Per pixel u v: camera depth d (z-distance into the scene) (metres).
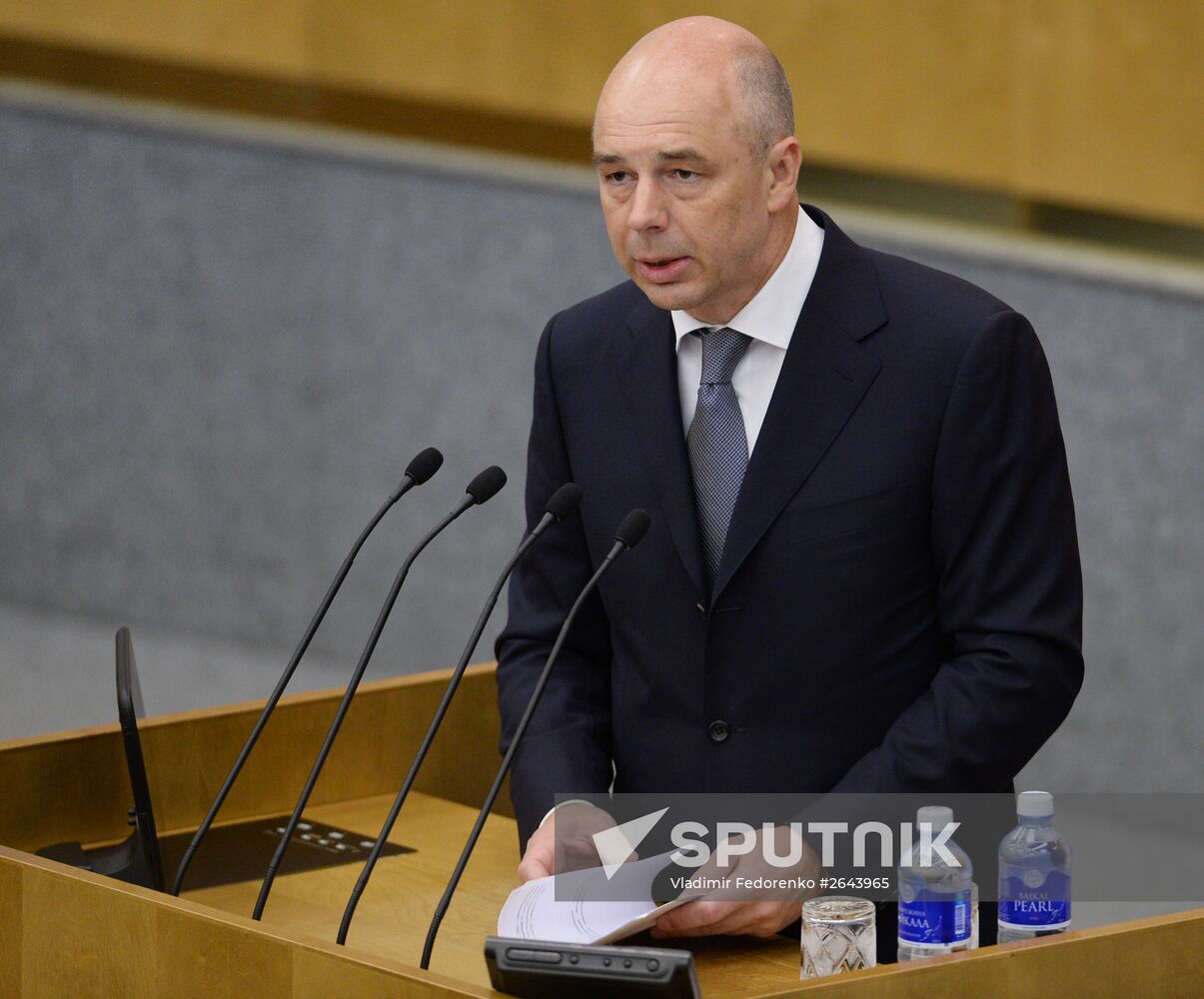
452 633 21.64
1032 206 18.12
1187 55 17.06
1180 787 17.50
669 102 7.98
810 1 18.94
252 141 22.11
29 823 9.84
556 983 6.45
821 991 6.48
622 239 8.24
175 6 22.47
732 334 8.70
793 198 8.57
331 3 21.64
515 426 20.97
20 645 23.19
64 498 24.08
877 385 8.55
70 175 23.39
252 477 22.77
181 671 22.19
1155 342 17.25
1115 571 17.69
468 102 21.05
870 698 8.59
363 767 10.77
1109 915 15.71
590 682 9.37
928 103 18.47
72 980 7.81
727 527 8.71
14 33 23.44
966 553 8.44
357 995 6.85
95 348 23.58
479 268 21.00
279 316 22.31
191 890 9.32
